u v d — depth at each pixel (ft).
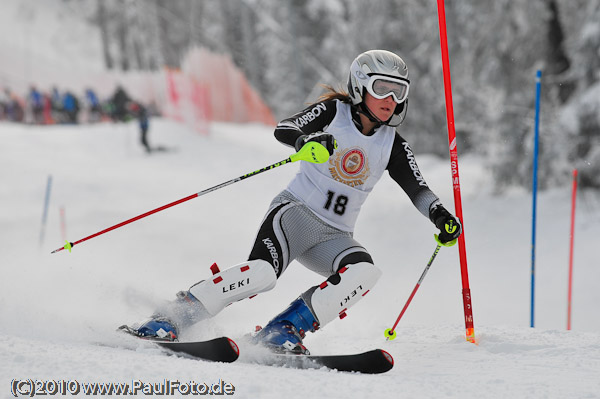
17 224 111.34
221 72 299.99
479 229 118.62
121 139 202.49
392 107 29.60
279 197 30.68
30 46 389.60
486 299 81.97
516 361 27.22
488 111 134.10
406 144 31.19
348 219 30.76
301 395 19.83
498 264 99.04
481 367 26.40
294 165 179.11
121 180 154.40
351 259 29.53
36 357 21.58
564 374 24.70
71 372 20.24
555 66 129.80
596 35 117.50
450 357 28.66
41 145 186.70
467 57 139.03
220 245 107.14
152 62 380.58
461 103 137.80
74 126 232.73
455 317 70.08
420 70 183.11
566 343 30.01
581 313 77.97
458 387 22.45
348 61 197.77
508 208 127.44
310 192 30.14
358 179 30.17
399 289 82.17
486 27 133.90
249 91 300.81
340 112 30.07
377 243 115.44
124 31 388.16
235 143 211.00
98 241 101.60
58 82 359.66
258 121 299.99
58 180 149.89
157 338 26.91
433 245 111.45
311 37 265.95
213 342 24.63
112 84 367.86
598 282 88.22
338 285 28.45
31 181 147.95
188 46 358.84
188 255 98.68
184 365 22.48
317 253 30.63
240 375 21.67
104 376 20.07
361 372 25.00
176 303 28.04
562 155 120.88
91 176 156.04
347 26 249.34
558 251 102.89
